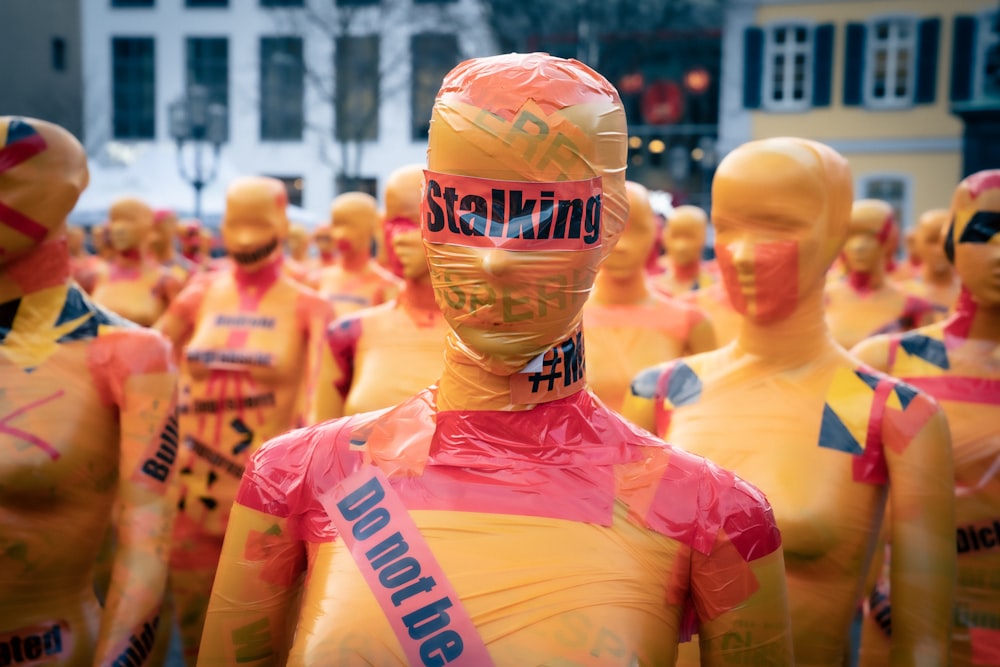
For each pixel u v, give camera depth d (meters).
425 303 4.45
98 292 8.16
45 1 28.53
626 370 4.80
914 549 2.60
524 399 1.65
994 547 3.38
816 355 2.88
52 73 29.06
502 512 1.60
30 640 2.60
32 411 2.58
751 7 26.00
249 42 30.73
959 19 24.48
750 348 2.94
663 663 1.61
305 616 1.62
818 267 2.80
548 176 1.52
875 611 3.46
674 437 2.93
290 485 1.72
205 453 5.17
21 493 2.55
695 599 1.70
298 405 5.33
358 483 1.67
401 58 28.00
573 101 1.54
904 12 25.12
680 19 27.06
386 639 1.55
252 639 1.74
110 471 2.76
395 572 1.58
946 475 2.64
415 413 1.74
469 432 1.66
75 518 2.66
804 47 26.00
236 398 5.22
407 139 30.38
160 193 18.28
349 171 30.73
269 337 5.28
